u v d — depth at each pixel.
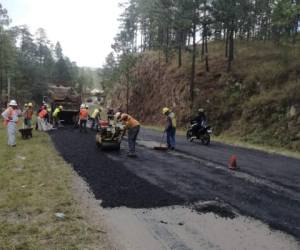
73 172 11.01
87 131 24.33
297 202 8.41
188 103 33.44
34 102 72.25
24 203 7.74
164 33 44.53
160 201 8.29
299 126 21.23
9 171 10.84
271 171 12.22
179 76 38.00
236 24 31.42
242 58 33.75
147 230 6.61
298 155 17.31
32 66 77.12
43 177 10.15
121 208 7.79
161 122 38.12
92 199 8.34
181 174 11.27
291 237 6.35
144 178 10.51
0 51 51.94
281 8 24.69
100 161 13.01
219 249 5.84
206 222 7.05
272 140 22.03
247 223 7.00
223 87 30.94
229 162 13.75
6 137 20.06
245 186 9.86
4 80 61.25
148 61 48.69
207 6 30.39
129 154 14.33
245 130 24.78
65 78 91.62
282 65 27.59
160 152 15.95
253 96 27.03
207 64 34.62
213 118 28.67
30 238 5.97
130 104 47.75
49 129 25.14
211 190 9.37
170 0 32.56
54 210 7.39
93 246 5.79
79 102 29.44
